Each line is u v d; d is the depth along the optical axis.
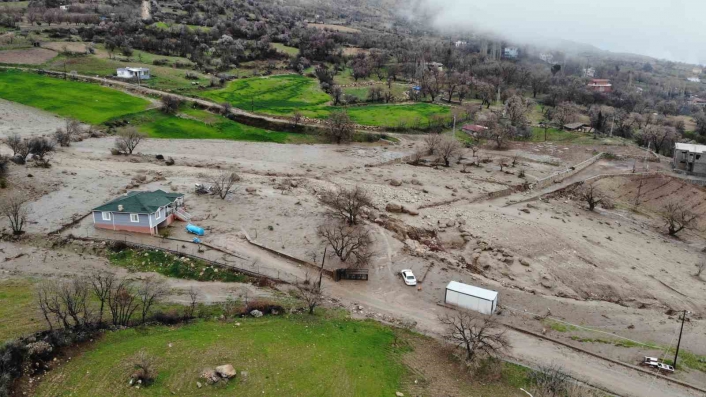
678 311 75.38
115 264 73.19
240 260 75.56
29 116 144.62
